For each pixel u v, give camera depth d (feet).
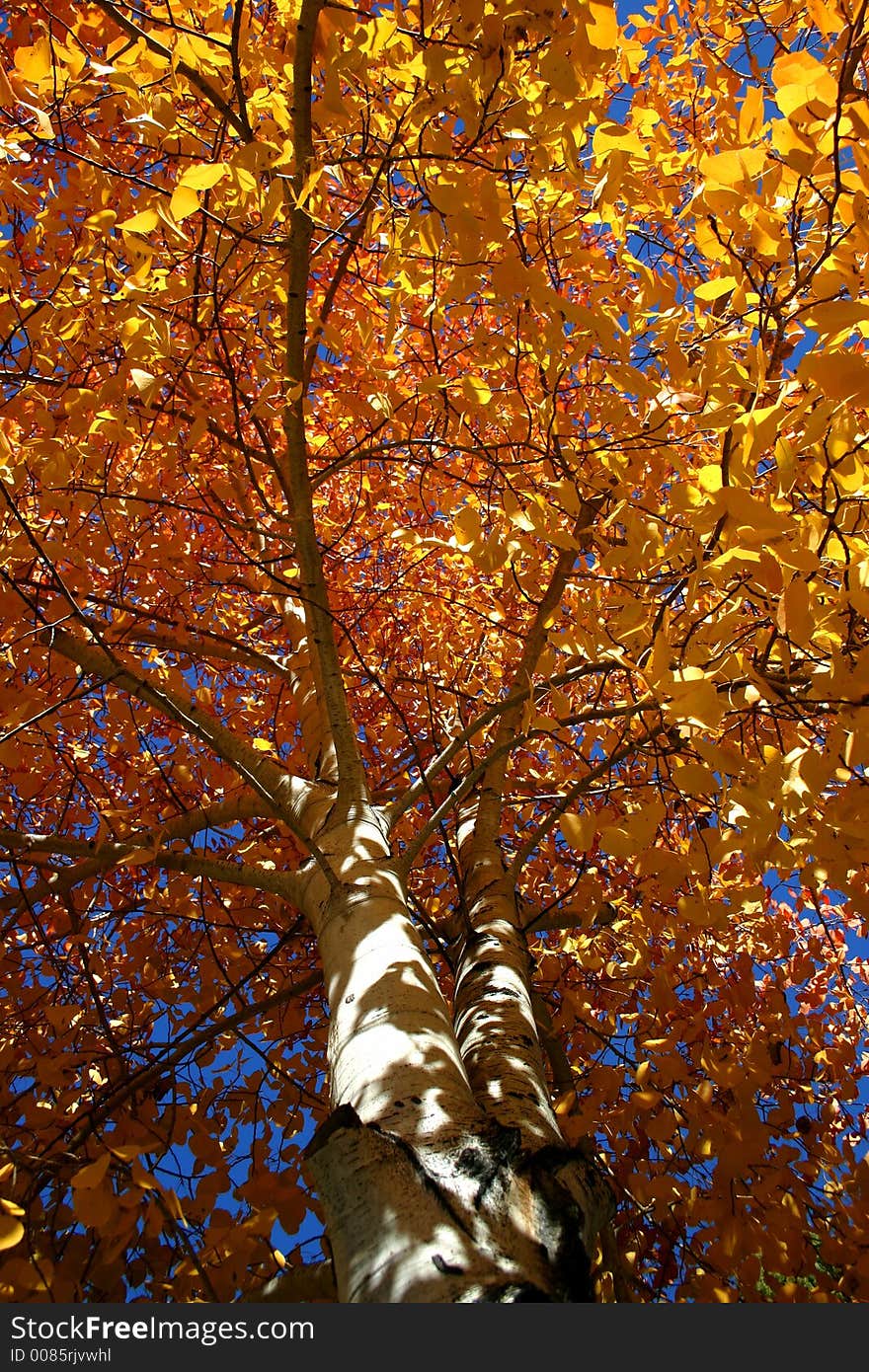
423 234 6.15
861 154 4.24
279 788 8.91
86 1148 7.75
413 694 12.36
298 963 11.89
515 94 5.83
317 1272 5.36
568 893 9.55
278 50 7.38
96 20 7.92
